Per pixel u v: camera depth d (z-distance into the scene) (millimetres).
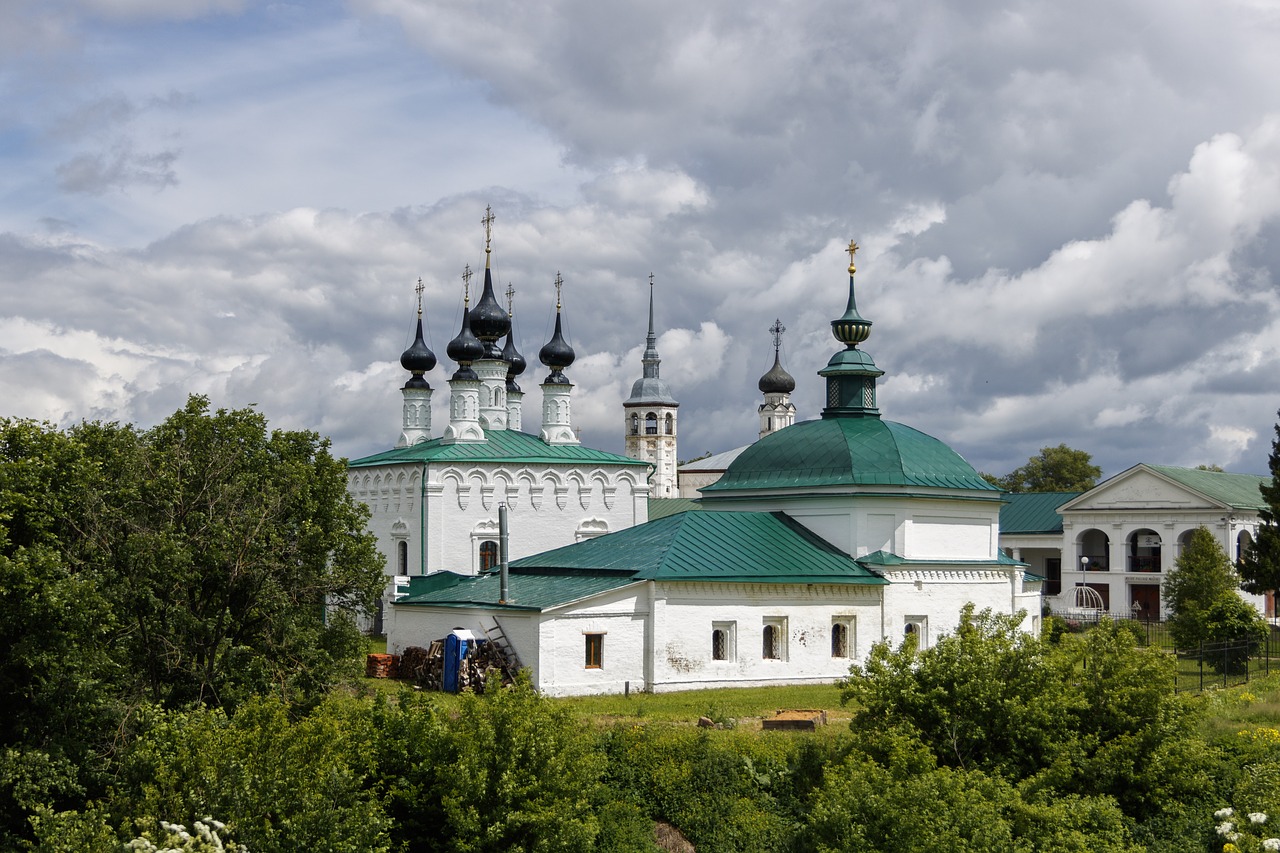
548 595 61250
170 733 36656
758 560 64875
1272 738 45938
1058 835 36438
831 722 50094
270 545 51219
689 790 41625
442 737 37406
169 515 50062
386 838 35719
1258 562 85438
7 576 39094
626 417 173000
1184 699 42844
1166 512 111375
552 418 98562
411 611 67375
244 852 32719
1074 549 116625
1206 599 86750
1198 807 41125
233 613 51000
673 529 65875
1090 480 163125
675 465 173125
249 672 48750
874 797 35406
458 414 91250
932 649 42594
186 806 34062
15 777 38125
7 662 40469
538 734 36969
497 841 36219
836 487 69500
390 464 88438
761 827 40125
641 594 60531
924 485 70438
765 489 72938
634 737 43750
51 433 44594
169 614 48562
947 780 35938
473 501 86250
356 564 53594
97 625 42281
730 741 43594
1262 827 36062
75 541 47000
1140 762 41312
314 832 33656
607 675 59469
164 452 52594
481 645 59688
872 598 67562
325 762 35469
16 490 41688
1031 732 40562
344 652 51625
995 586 72875
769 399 161625
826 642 65625
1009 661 41656
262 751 35531
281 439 55000
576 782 37375
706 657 61812
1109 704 41969
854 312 78312
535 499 88062
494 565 86688
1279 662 70625
